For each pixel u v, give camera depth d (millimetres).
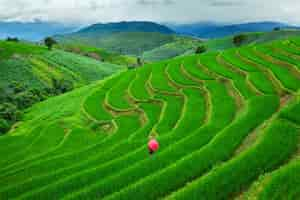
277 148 31453
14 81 121125
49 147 62438
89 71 161875
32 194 34000
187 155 35000
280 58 80125
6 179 44031
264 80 65625
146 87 84000
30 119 85250
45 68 145500
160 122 57250
